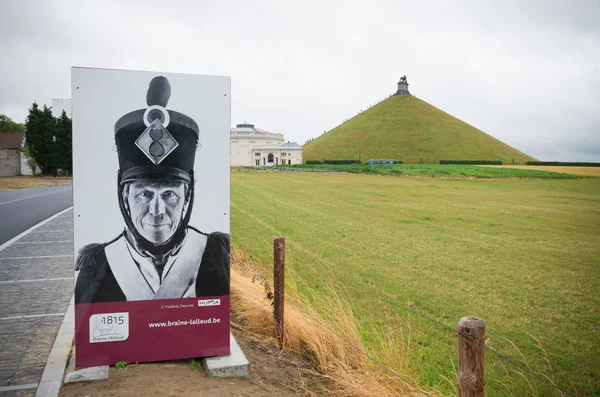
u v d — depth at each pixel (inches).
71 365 185.0
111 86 179.6
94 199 180.2
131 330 186.2
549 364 271.3
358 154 5236.2
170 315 190.4
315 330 245.8
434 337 307.7
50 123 2994.6
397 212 1182.9
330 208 1251.8
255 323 266.5
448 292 436.5
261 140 5565.9
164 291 189.0
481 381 140.4
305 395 197.3
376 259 589.3
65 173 3198.8
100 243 181.6
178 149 187.8
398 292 429.4
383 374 214.8
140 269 185.9
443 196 1724.9
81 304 181.0
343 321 258.1
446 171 3107.8
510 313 377.1
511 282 485.4
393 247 684.1
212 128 191.3
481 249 685.3
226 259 195.8
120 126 181.2
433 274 513.0
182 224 189.6
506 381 250.7
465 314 370.0
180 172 188.5
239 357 197.2
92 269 181.5
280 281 248.8
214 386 177.8
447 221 1016.9
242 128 6033.5
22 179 2723.9
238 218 996.6
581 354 292.4
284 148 5324.8
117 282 183.9
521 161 4879.4
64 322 249.4
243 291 301.9
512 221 1035.3
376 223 961.5
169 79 185.5
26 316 264.7
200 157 190.7
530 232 874.1
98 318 182.9
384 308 373.4
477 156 5039.4
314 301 344.5
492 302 408.8
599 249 700.0
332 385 213.2
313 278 466.3
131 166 183.0
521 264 581.6
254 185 2171.5
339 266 540.7
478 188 2181.3
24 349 211.9
